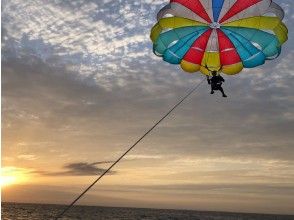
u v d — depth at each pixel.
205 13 14.38
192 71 15.14
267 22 14.12
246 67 14.88
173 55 14.80
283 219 168.38
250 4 14.02
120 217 94.44
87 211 130.00
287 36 13.99
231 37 14.79
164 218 98.69
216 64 15.17
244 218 146.88
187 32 14.64
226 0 14.26
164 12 13.87
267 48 14.39
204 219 108.31
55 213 102.12
